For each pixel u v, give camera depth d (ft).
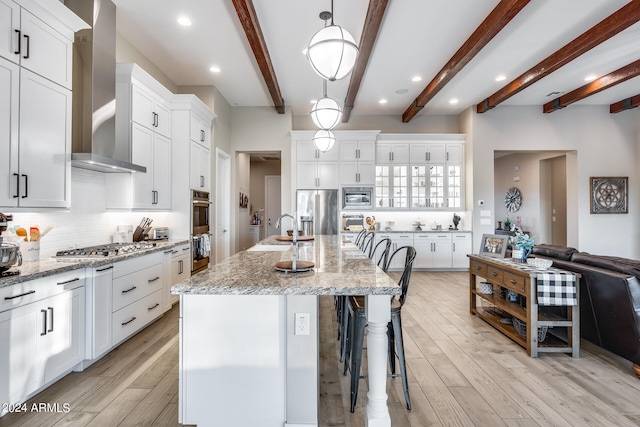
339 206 21.26
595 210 20.36
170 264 12.54
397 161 21.91
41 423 6.00
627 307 7.84
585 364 8.52
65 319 7.36
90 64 9.44
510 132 20.72
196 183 15.21
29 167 7.16
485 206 20.92
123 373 7.95
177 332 10.73
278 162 33.35
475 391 7.20
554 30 12.01
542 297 8.88
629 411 6.43
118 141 11.22
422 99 18.26
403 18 11.34
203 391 5.65
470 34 12.37
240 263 7.36
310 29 12.09
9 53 6.68
